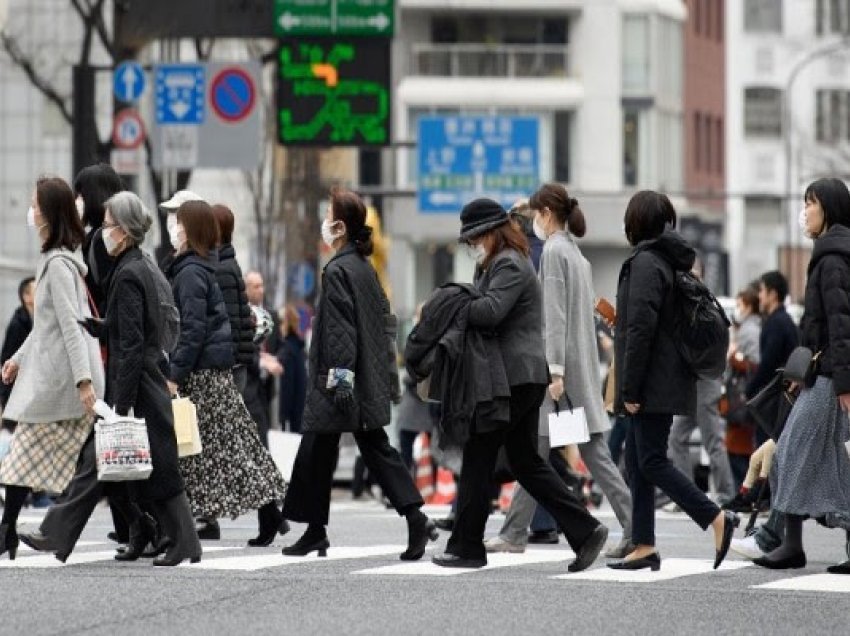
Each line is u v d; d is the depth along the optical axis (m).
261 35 74.19
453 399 32.25
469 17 178.00
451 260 174.75
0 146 113.94
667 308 32.91
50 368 33.50
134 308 33.12
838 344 32.81
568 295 37.66
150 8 76.38
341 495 67.06
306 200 147.12
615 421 56.19
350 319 34.34
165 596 29.17
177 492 33.66
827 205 33.25
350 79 73.44
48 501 57.31
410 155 175.88
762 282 52.22
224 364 37.25
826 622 27.56
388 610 27.92
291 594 29.53
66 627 25.97
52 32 106.69
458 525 33.75
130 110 79.06
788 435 33.75
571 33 178.62
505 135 119.38
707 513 33.19
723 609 28.66
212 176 153.38
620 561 33.84
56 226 33.62
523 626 26.53
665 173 182.50
